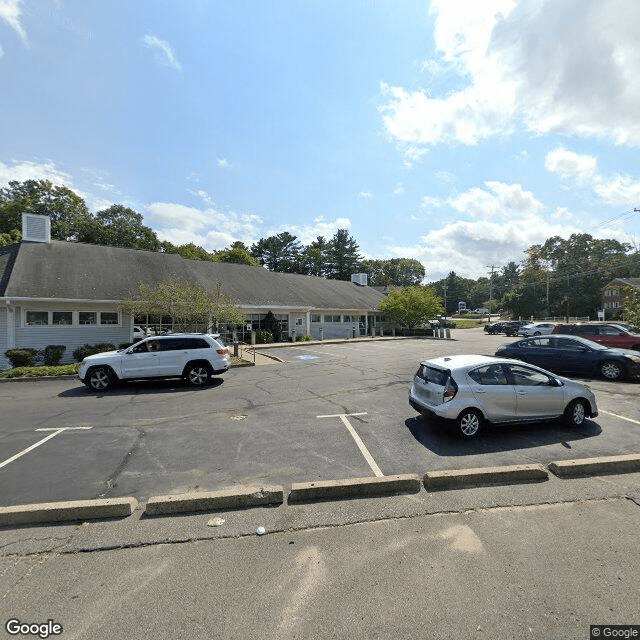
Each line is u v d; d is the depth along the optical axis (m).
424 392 7.31
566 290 70.00
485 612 2.85
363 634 2.66
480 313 107.69
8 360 16.83
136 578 3.27
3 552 3.65
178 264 24.56
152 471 5.53
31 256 19.69
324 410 8.77
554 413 7.31
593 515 4.23
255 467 5.64
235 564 3.44
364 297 40.12
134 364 11.69
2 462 5.90
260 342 25.97
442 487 4.89
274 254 73.19
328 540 3.80
